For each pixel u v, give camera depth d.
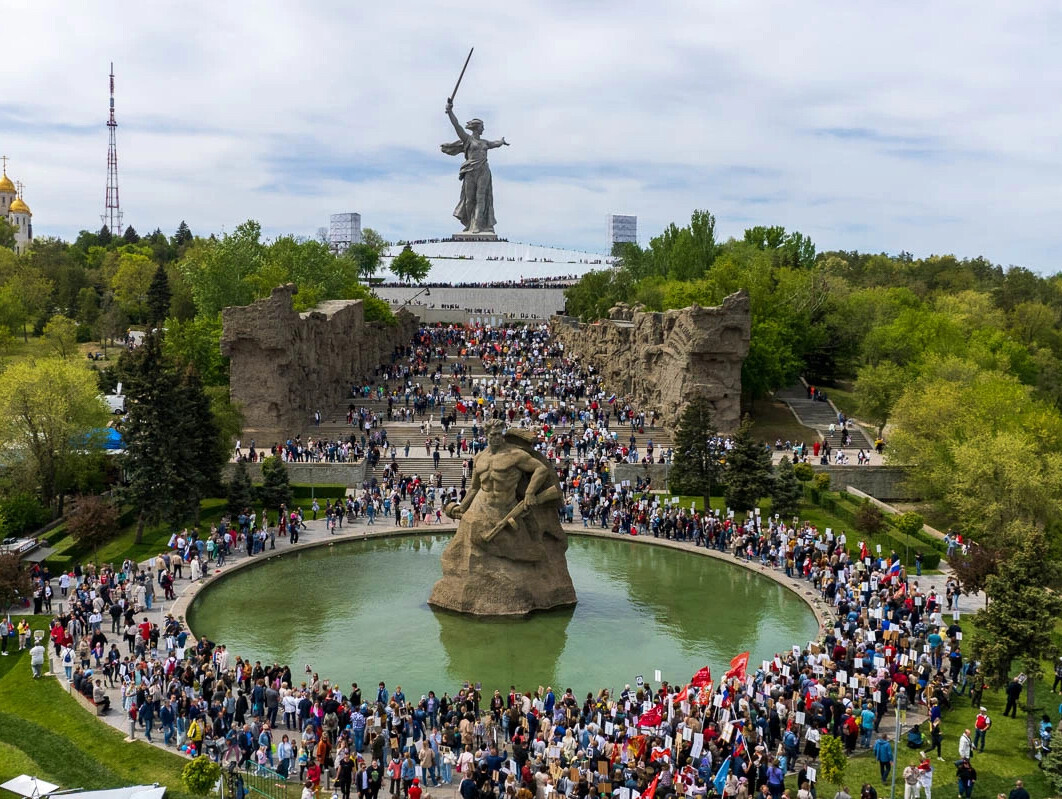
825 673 42.59
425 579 63.44
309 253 146.38
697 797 32.72
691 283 136.25
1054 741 35.44
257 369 94.06
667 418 99.25
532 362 131.25
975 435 77.50
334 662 49.50
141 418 68.19
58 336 128.38
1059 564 49.25
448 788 36.50
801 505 79.81
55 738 38.94
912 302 142.38
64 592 57.91
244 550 68.06
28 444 74.06
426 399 104.81
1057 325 155.00
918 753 38.91
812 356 131.75
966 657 49.59
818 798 35.09
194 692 40.56
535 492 56.38
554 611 57.81
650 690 41.66
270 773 35.81
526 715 38.75
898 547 67.81
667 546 71.31
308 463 84.75
